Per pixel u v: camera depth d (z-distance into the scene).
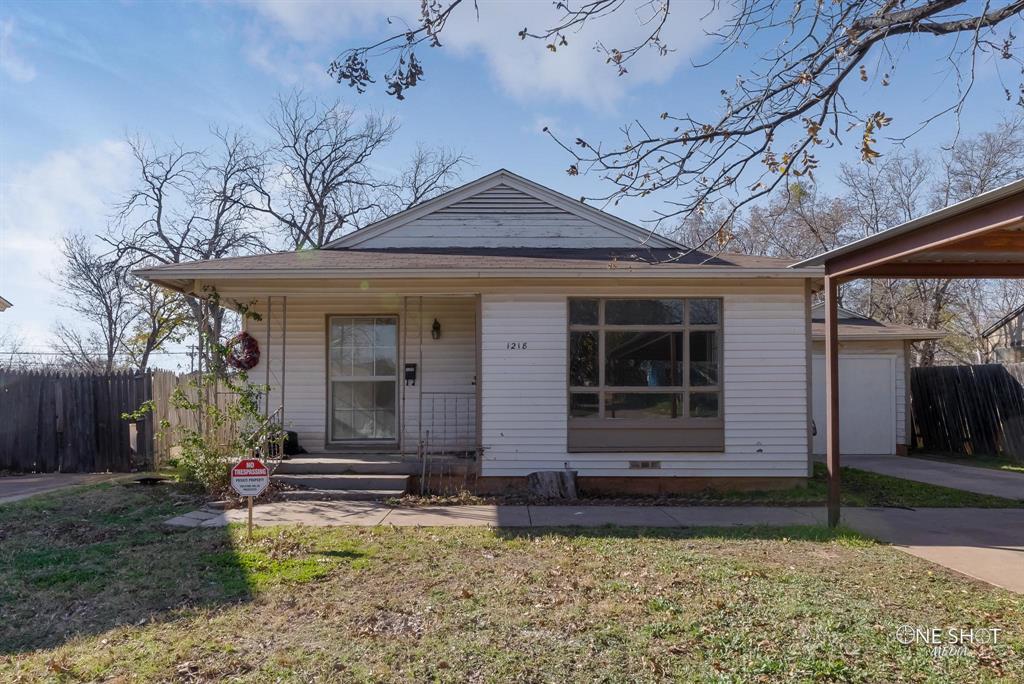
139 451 13.49
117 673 4.24
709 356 10.84
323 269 10.27
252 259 11.26
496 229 12.85
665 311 10.86
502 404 10.70
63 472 13.29
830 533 7.79
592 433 10.69
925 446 18.36
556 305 10.76
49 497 10.08
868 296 26.09
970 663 4.37
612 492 10.63
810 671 4.24
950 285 26.16
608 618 5.08
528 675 4.21
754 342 10.80
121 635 4.85
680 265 10.23
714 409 10.81
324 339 12.10
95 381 13.47
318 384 12.06
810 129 5.45
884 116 5.04
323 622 5.05
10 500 9.93
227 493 10.16
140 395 13.52
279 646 4.62
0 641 4.80
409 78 5.38
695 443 10.70
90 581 6.09
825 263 8.50
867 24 5.35
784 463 10.76
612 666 4.32
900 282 25.89
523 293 10.76
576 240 12.78
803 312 10.82
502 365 10.73
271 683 4.10
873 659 4.42
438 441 12.03
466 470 10.64
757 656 4.44
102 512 9.04
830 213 24.22
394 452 11.80
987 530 8.25
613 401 10.77
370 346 12.20
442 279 10.59
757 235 22.84
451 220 12.88
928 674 4.22
